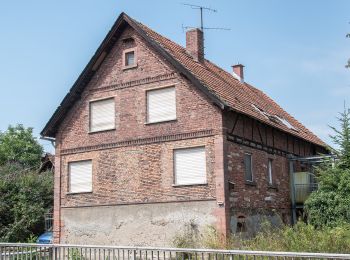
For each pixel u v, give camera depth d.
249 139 21.33
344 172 21.75
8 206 27.66
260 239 14.84
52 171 35.91
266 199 22.22
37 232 28.19
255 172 21.53
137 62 21.84
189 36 24.30
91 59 22.62
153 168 20.70
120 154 21.80
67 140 23.67
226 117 19.64
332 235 14.13
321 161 24.75
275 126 22.72
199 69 22.58
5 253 13.52
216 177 19.02
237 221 19.45
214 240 16.59
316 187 24.48
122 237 21.16
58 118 23.69
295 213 24.53
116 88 22.34
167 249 10.69
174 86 20.64
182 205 19.69
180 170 20.06
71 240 22.75
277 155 23.95
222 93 21.16
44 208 28.97
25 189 28.41
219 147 19.12
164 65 21.00
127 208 21.22
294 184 24.88
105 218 21.84
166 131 20.58
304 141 27.23
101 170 22.33
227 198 18.89
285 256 9.50
